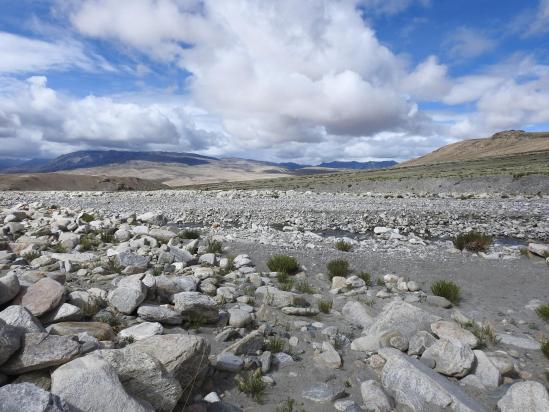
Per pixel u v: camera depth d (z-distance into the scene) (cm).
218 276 1026
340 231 2388
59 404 320
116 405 356
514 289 1092
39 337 432
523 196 4425
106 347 500
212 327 697
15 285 601
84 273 938
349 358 629
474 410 468
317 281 1125
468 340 665
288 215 2850
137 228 1616
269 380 532
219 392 498
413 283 1073
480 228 2491
